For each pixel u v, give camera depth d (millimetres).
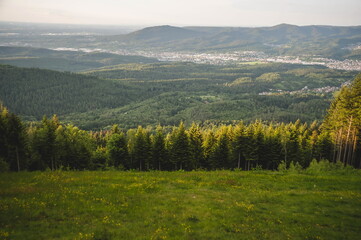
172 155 64125
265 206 21672
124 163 65438
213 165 64812
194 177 31562
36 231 14984
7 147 52469
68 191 22422
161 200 21578
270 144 64250
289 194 25359
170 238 15000
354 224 18625
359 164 60094
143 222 17062
